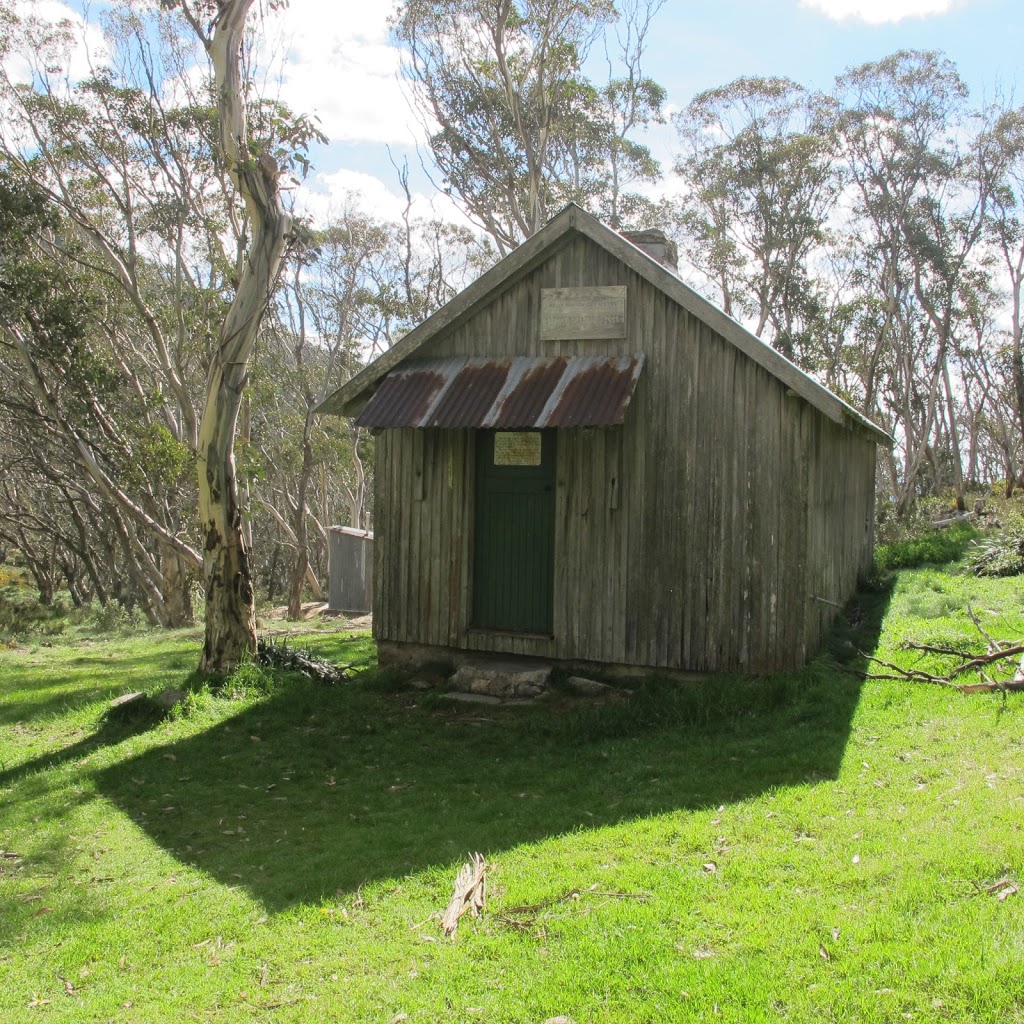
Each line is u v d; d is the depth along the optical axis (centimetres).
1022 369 4041
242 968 468
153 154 2203
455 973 432
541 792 724
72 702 1098
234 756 860
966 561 1728
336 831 671
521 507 1068
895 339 4175
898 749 700
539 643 1041
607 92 2773
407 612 1111
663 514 983
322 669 1109
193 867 620
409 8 2538
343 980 442
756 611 938
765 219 3547
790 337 3516
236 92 1048
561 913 482
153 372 2778
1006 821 532
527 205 2695
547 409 939
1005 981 372
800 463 921
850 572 1393
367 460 3847
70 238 2483
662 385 983
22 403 2331
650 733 856
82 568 3944
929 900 451
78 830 701
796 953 414
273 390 2917
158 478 2238
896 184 3762
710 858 539
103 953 502
